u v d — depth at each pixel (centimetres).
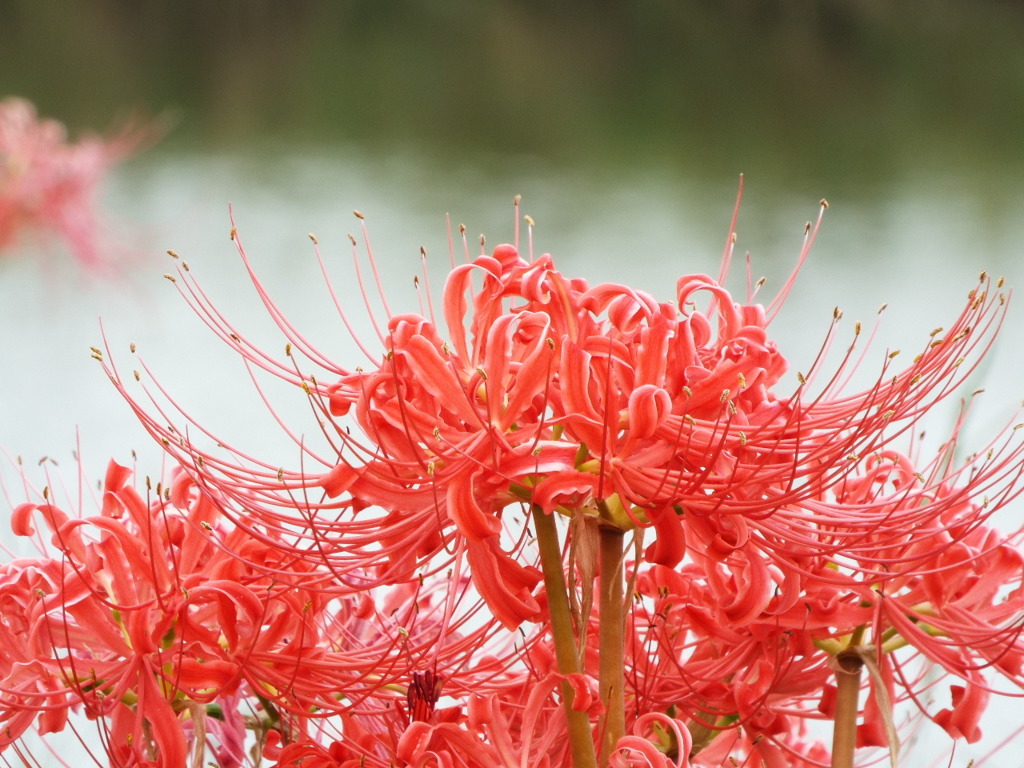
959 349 130
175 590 129
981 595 132
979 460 138
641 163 695
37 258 357
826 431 130
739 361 128
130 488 131
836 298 435
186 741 129
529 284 128
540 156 723
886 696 131
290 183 650
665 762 126
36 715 132
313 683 131
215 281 494
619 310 128
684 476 127
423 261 131
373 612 135
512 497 127
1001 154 678
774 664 132
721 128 785
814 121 777
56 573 131
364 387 128
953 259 478
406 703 131
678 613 133
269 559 131
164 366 399
